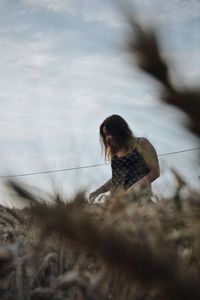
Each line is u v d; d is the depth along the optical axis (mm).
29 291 1838
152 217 1500
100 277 1447
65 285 1613
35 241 2012
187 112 778
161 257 835
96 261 1644
